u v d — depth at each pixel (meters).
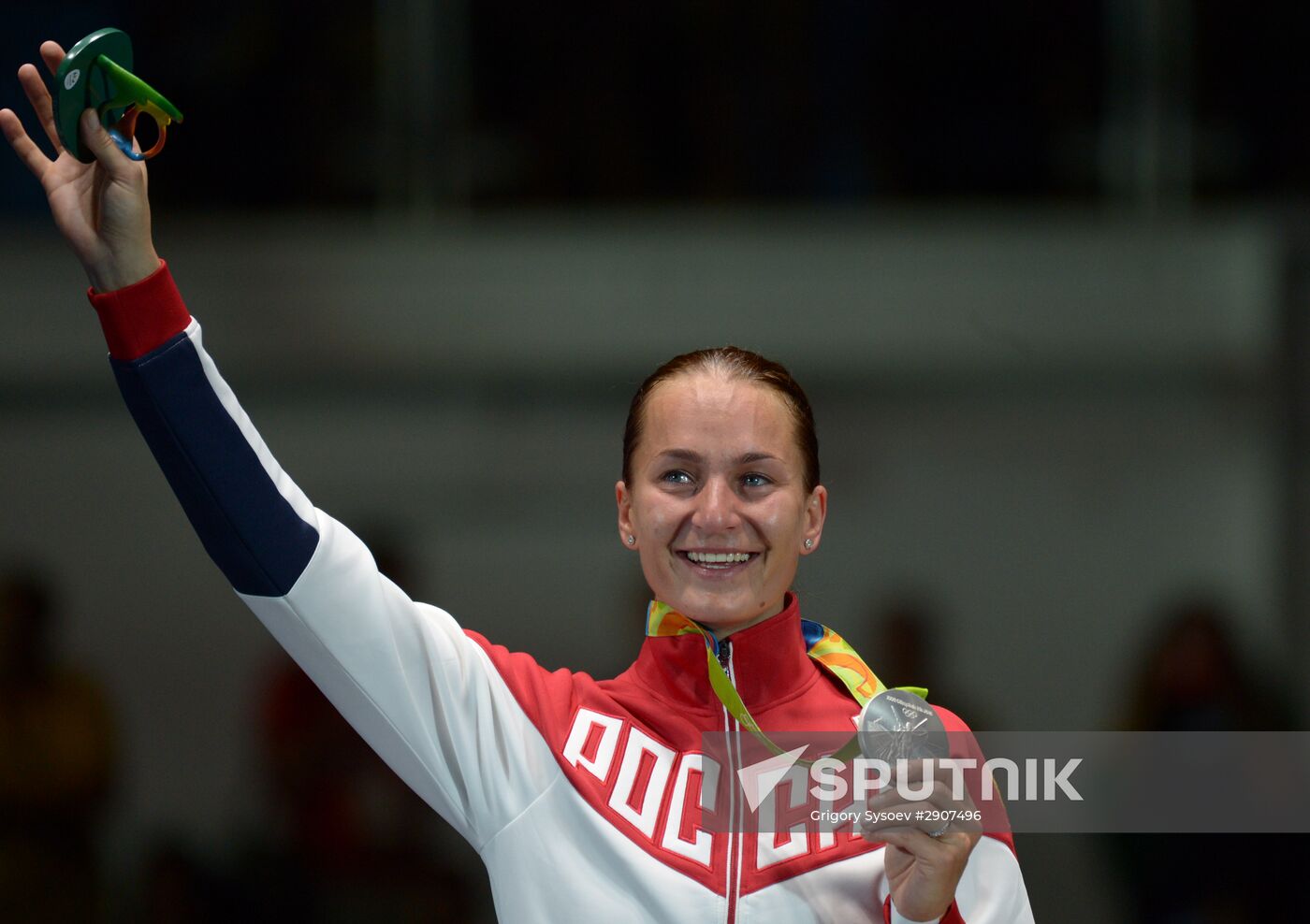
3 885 13.42
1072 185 16.56
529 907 5.61
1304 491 15.01
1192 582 14.84
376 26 16.42
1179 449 15.09
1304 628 14.73
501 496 15.02
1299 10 16.30
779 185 16.70
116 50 5.23
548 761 5.81
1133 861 13.52
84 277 14.91
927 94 16.73
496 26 16.55
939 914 5.36
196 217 16.14
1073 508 15.09
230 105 16.28
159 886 13.49
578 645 14.65
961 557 14.91
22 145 5.34
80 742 13.84
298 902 13.34
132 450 14.62
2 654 14.05
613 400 15.33
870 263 15.76
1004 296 15.64
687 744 5.99
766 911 5.59
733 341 15.53
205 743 13.95
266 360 15.37
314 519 5.61
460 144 16.52
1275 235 15.64
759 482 5.82
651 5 16.64
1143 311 15.53
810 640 6.51
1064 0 16.67
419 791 5.86
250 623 14.25
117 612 14.27
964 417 15.26
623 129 16.66
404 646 5.70
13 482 14.53
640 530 5.92
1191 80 16.55
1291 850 13.52
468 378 15.36
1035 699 14.54
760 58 16.70
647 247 15.85
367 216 16.31
